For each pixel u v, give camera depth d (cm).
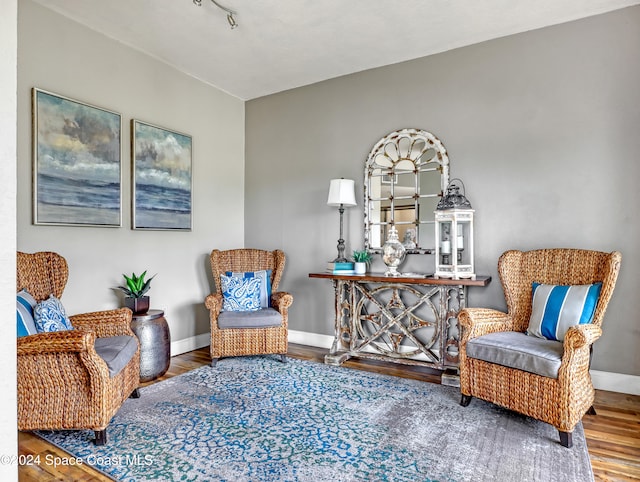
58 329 223
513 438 213
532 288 276
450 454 197
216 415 241
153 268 355
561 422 205
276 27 305
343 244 370
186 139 385
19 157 262
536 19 294
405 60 362
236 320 333
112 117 319
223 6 276
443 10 281
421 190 354
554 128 302
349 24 300
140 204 339
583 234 292
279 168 436
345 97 394
